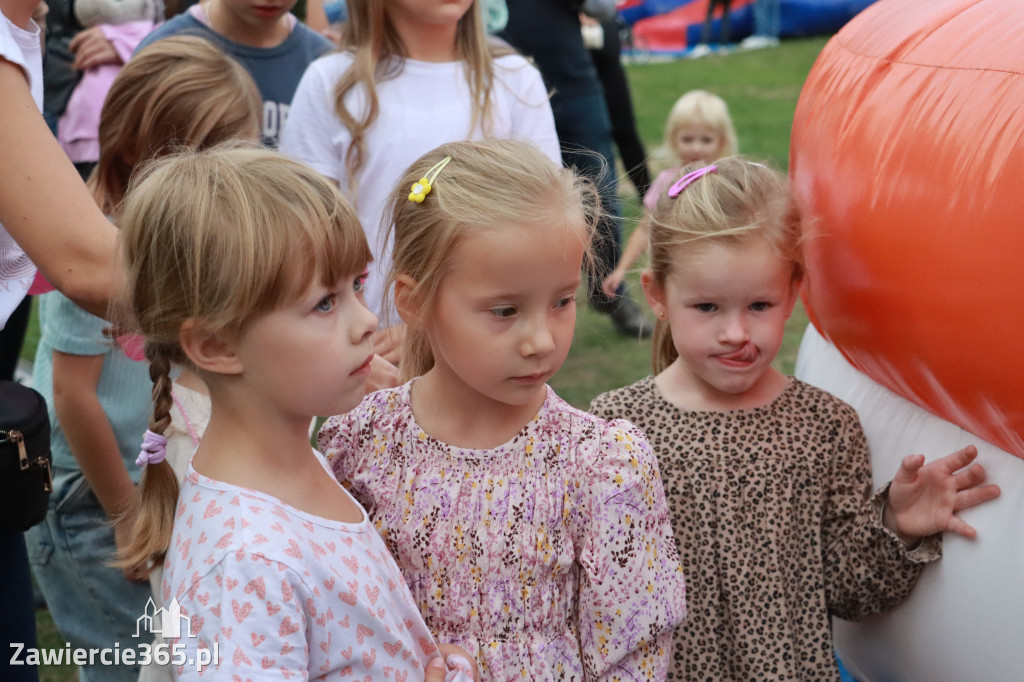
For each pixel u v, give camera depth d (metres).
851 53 1.84
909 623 1.71
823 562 1.77
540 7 3.94
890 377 1.72
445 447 1.49
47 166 1.44
